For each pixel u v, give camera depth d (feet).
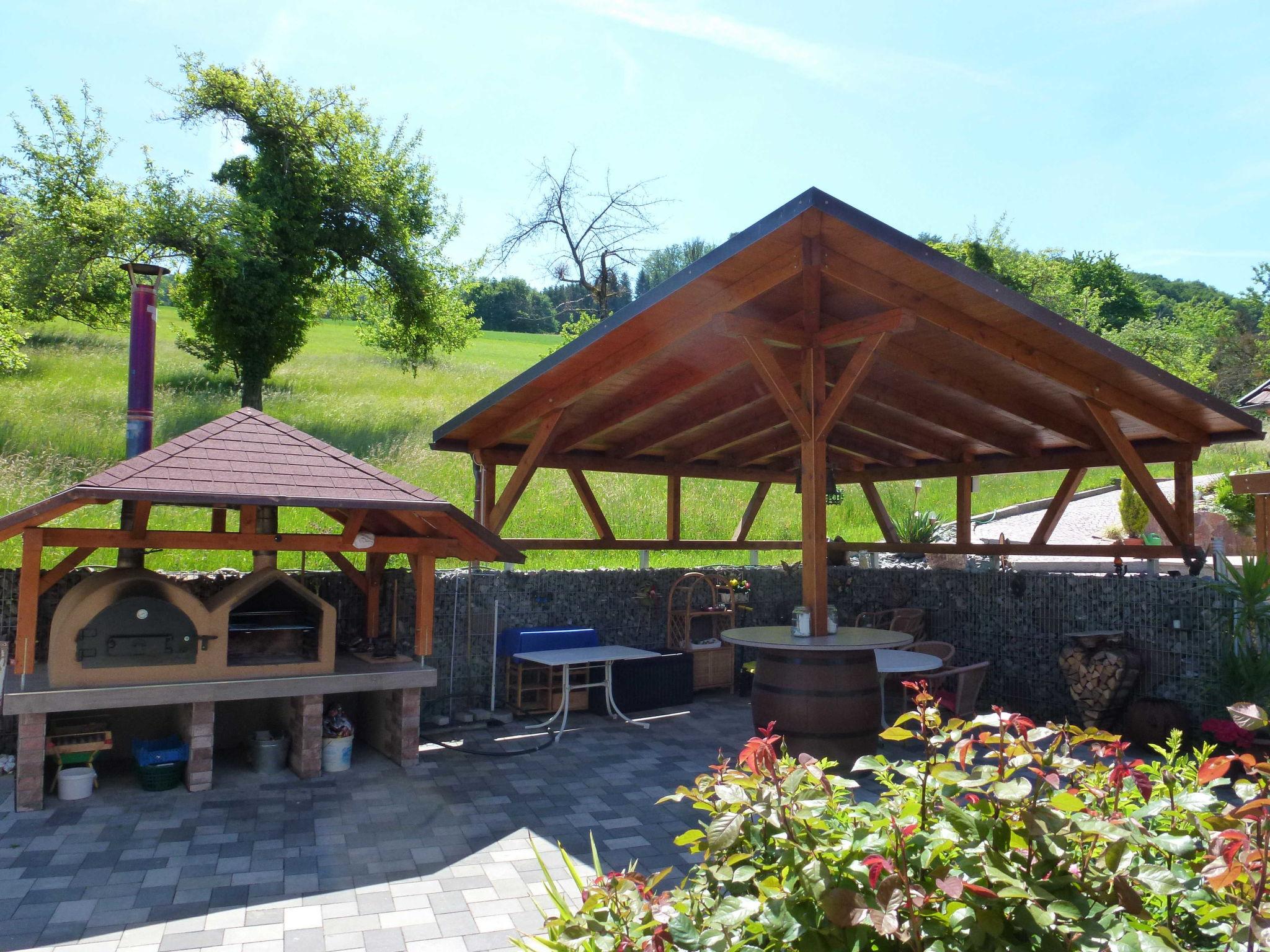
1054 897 6.28
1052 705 32.24
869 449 40.78
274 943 14.61
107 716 25.54
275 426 25.75
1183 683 28.02
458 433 34.55
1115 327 163.53
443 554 26.25
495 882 17.33
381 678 25.03
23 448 52.31
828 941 6.50
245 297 66.08
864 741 23.22
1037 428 33.65
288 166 72.38
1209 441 30.86
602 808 22.02
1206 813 7.65
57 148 63.87
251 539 23.86
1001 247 126.21
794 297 24.35
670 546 39.17
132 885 16.90
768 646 22.86
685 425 34.32
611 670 32.09
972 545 37.83
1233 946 6.40
